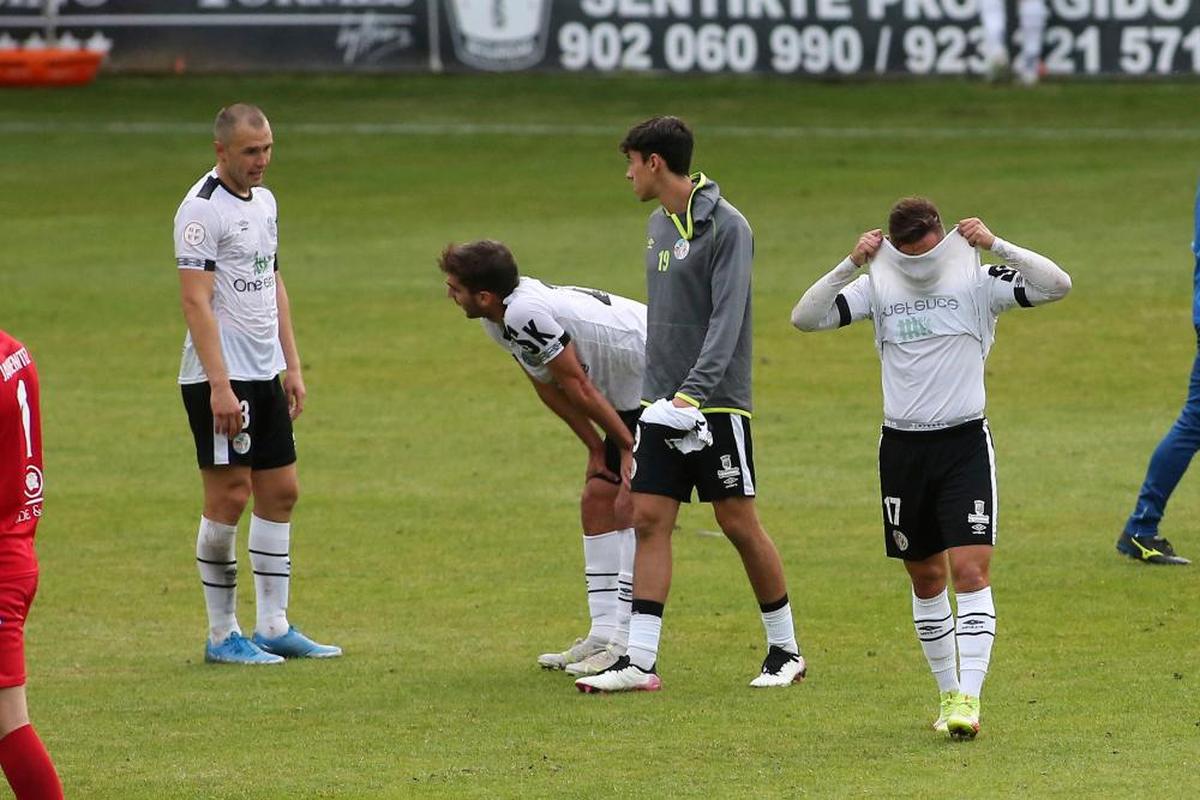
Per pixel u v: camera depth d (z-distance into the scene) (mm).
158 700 25391
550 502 39531
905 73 102250
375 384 52656
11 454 18750
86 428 47625
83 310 62938
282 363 29203
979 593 22547
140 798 20625
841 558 33938
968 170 84500
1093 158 86312
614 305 27375
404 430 47188
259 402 27906
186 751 22625
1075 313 58656
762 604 25922
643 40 104000
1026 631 28297
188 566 34625
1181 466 32500
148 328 60375
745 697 25047
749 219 75688
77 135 96438
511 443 45625
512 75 105375
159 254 72062
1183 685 24875
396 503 39625
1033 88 100250
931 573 23328
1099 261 66000
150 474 42750
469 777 21219
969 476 22734
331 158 90500
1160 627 28328
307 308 62438
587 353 26906
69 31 108188
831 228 73438
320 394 51531
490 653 28156
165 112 101312
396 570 33969
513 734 23219
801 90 101500
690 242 25188
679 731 23219
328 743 22938
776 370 53469
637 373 27250
